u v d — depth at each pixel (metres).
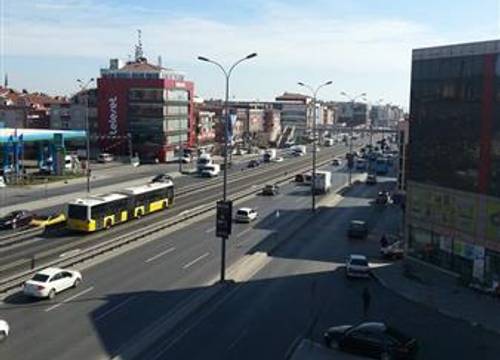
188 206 83.44
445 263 50.47
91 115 154.50
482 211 46.66
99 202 64.81
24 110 160.00
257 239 63.81
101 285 45.03
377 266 53.69
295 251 59.34
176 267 51.00
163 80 147.12
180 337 35.12
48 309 39.31
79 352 32.34
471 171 47.59
